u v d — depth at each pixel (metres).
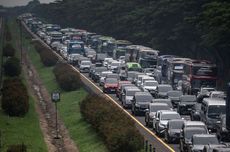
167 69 183.25
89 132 115.62
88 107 124.50
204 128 91.81
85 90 174.25
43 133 123.00
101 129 103.25
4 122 121.81
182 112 133.88
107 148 94.81
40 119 142.00
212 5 181.12
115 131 91.50
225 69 191.38
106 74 188.75
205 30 193.25
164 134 103.69
